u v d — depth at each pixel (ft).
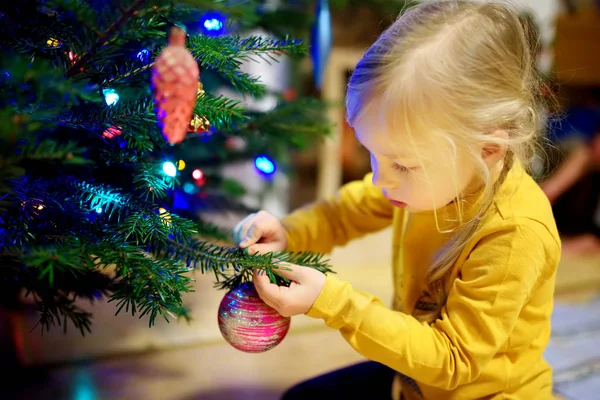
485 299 1.98
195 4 1.52
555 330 3.85
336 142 5.72
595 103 6.05
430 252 2.32
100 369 3.21
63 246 1.66
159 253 2.09
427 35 1.88
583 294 4.58
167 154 2.23
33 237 1.70
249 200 5.16
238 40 2.09
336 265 4.99
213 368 3.32
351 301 2.01
